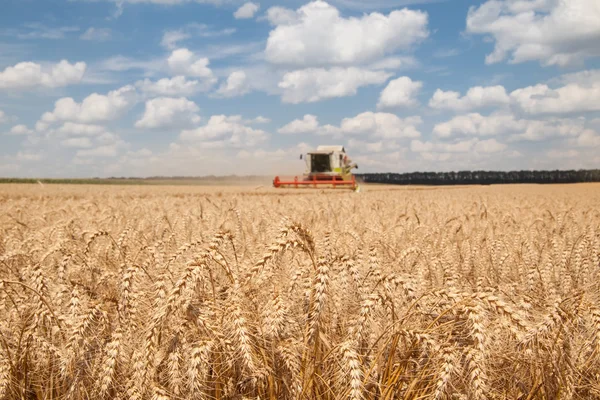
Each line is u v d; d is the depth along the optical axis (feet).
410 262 16.78
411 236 22.89
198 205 43.16
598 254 16.70
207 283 12.30
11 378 10.85
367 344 10.98
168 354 9.85
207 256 10.41
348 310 12.01
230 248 16.20
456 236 24.99
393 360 10.62
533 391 10.50
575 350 10.82
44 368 11.34
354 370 9.23
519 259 17.97
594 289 14.28
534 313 11.78
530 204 53.52
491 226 29.12
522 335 10.13
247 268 13.10
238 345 9.95
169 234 21.39
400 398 10.37
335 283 12.09
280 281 13.73
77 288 12.59
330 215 32.81
